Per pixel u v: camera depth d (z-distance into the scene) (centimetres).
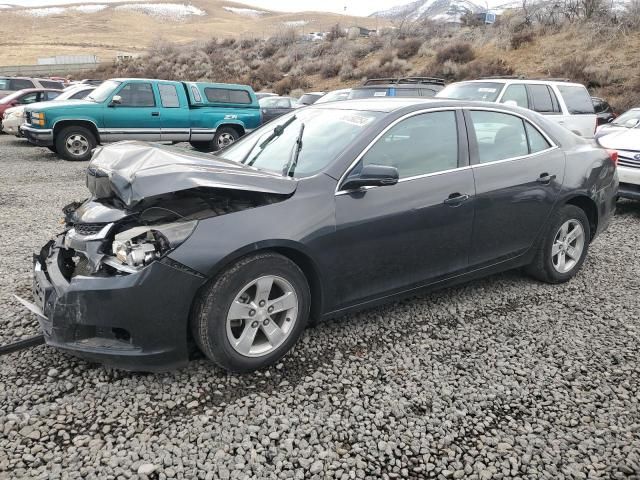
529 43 2647
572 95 1058
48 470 253
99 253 312
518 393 324
